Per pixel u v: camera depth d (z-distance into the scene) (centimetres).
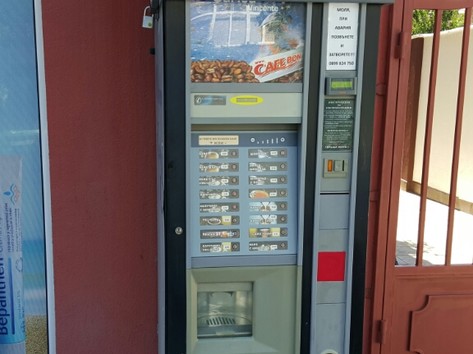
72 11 247
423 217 275
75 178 260
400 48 257
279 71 176
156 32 213
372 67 179
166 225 177
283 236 185
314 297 188
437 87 269
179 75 170
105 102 256
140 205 265
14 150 259
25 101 255
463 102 268
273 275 186
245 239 183
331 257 189
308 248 185
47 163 256
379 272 276
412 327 282
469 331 285
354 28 176
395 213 272
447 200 279
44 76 250
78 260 266
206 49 171
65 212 261
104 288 270
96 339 273
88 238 265
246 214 183
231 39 172
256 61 174
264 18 172
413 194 277
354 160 183
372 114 182
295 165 185
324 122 181
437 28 260
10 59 251
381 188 268
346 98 180
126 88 256
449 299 281
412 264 281
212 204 182
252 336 194
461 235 283
